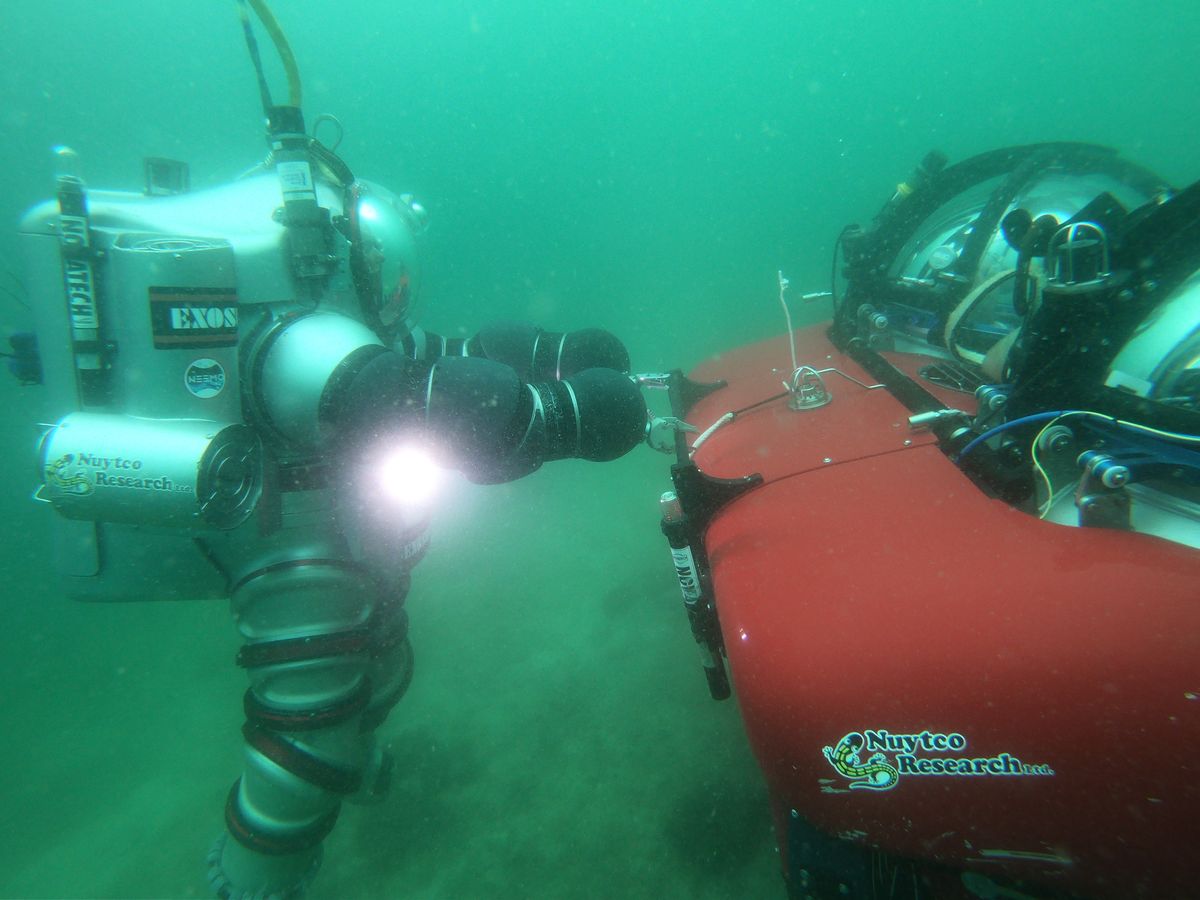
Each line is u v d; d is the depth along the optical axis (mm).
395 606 2613
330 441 1898
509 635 6188
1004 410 2205
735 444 2773
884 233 4164
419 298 2576
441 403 1880
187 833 5125
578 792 4234
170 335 1747
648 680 5090
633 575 6746
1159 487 1856
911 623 1526
